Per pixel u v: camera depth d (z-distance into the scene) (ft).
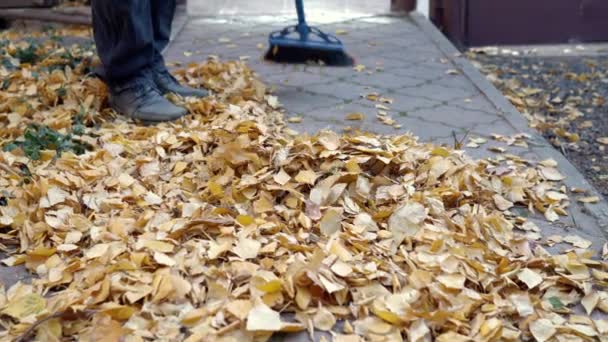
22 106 8.99
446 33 16.19
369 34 15.05
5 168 7.08
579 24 15.67
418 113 9.74
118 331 4.62
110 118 9.20
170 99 9.51
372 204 6.52
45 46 12.68
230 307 4.79
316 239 5.93
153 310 4.88
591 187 7.38
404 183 6.86
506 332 4.79
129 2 8.54
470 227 6.10
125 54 8.87
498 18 15.65
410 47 13.88
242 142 7.09
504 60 14.79
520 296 5.16
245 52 13.26
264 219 6.14
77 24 15.11
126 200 6.55
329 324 4.83
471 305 4.99
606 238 6.41
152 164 7.28
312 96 10.48
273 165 6.93
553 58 14.90
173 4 10.29
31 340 4.72
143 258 5.35
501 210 6.76
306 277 4.99
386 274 5.33
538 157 8.16
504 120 9.46
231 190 6.59
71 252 5.75
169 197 6.67
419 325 4.73
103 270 5.22
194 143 7.81
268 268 5.40
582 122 10.79
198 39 14.33
